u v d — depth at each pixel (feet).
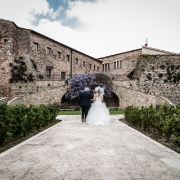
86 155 22.68
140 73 135.54
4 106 28.76
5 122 28.60
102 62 196.44
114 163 19.88
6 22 118.93
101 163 19.85
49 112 52.49
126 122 58.85
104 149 25.39
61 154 23.07
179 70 135.33
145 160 20.86
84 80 124.77
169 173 17.20
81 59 170.50
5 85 116.98
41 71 132.46
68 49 157.48
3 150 25.80
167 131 31.53
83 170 17.94
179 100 133.80
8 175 16.80
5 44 117.91
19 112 33.88
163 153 23.59
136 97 124.77
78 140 30.83
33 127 41.88
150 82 135.23
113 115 83.20
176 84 134.72
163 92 134.72
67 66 155.63
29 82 119.24
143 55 137.80
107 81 128.88
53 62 142.61
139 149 25.44
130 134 36.47
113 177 16.33
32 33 126.82
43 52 134.82
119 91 129.49
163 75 135.54
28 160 20.81
